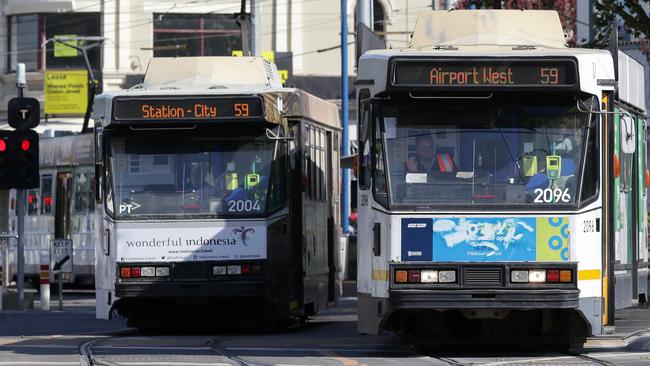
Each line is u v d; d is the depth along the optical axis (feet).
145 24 575.38
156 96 195.31
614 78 154.61
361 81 154.92
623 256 174.91
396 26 584.81
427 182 152.66
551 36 165.07
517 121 153.48
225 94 195.52
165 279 193.57
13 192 376.07
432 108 153.38
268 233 195.52
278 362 150.71
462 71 152.66
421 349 166.81
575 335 159.53
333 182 237.66
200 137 197.06
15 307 289.74
